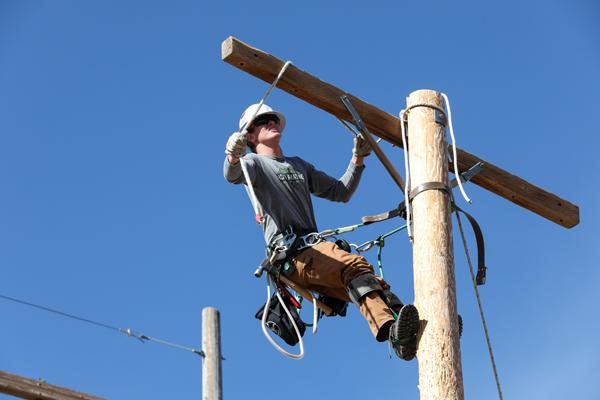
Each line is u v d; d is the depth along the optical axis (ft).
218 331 42.19
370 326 24.94
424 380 22.65
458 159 28.32
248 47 25.79
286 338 27.25
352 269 25.67
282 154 28.43
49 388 29.86
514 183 29.19
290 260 26.61
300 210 27.40
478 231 27.61
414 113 26.30
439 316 23.22
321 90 26.45
